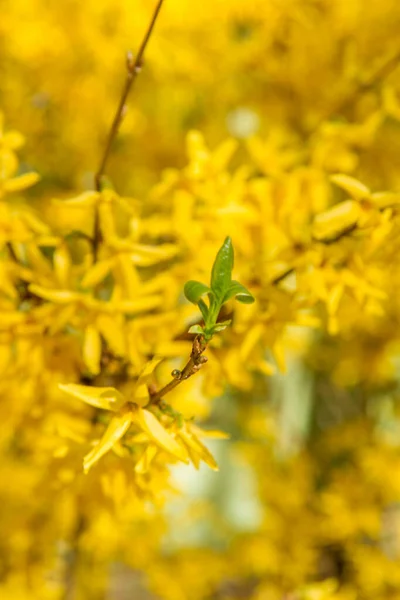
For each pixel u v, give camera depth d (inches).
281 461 35.6
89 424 20.4
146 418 17.0
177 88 32.2
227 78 31.4
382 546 34.6
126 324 20.1
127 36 29.9
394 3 27.5
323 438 36.7
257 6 28.8
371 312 20.1
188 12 29.7
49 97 32.4
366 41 28.3
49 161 34.0
